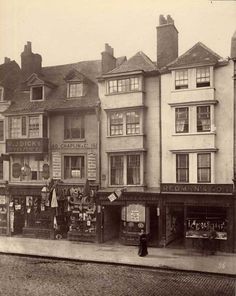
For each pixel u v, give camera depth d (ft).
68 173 72.18
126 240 66.95
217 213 61.62
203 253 60.29
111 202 68.13
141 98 66.23
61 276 50.21
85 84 72.18
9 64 79.15
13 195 76.23
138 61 68.13
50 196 71.51
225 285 46.01
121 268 53.72
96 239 68.95
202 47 62.59
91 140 70.33
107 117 69.15
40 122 73.15
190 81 63.10
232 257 57.62
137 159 67.36
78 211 70.69
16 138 75.00
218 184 60.80
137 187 66.39
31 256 61.52
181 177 64.08
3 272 52.49
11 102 77.10
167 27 65.72
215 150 61.26
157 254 60.13
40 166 74.54
